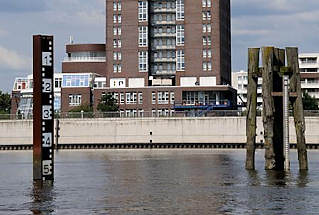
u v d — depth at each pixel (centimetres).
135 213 5944
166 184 8206
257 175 8906
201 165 11606
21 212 6075
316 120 18888
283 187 7569
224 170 10219
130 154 16700
